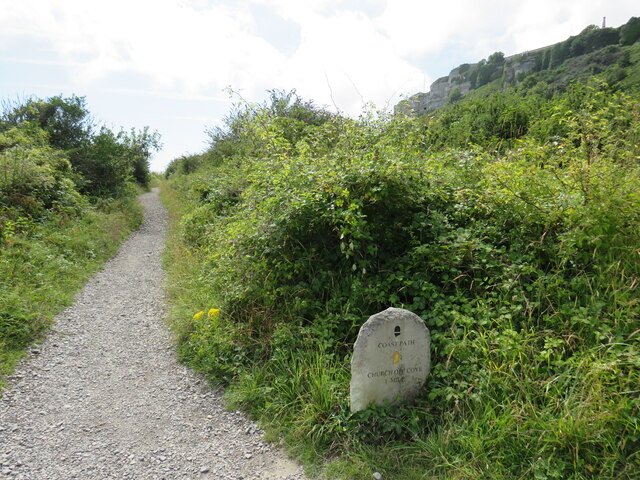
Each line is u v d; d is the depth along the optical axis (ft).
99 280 26.27
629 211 11.34
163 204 74.49
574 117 15.60
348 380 11.54
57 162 46.16
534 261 12.46
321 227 15.02
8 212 30.19
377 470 9.24
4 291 18.92
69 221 35.58
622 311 10.18
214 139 63.46
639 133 15.79
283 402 11.79
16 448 10.34
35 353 15.65
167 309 21.40
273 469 9.80
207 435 11.19
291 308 14.48
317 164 16.58
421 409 10.49
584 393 9.08
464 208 14.60
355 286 13.56
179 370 14.94
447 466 8.98
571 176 12.99
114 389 13.61
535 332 10.82
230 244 18.66
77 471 9.64
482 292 12.56
